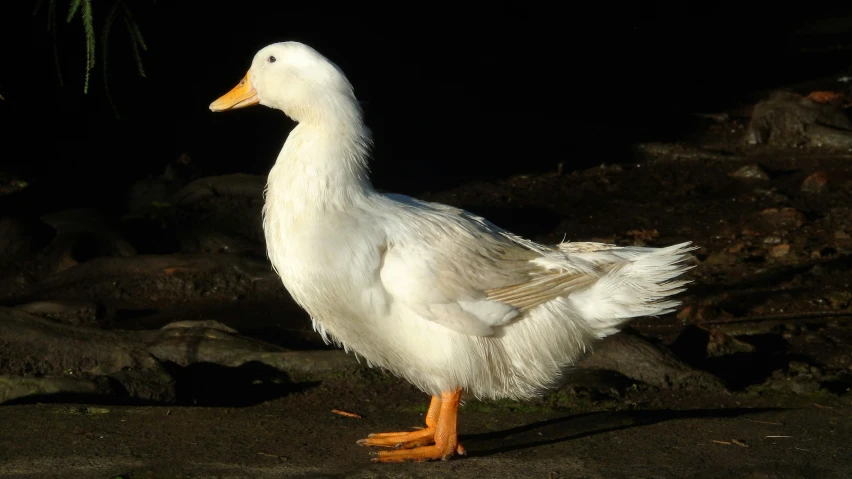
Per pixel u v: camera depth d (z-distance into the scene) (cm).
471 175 1611
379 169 1638
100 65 1662
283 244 607
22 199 1427
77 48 1641
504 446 647
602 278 612
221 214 1335
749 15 2802
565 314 608
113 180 1538
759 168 1527
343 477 586
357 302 598
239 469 598
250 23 1967
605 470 595
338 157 604
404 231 600
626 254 624
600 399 773
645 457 618
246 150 1698
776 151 1667
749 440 650
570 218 1380
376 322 606
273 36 2019
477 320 595
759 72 2220
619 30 2641
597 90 2152
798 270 1130
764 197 1421
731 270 1148
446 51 2353
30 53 1617
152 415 708
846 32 2541
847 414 707
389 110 1997
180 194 1371
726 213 1366
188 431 673
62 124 1681
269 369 852
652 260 615
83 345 858
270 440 660
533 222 1369
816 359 884
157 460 611
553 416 722
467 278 593
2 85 1590
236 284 1145
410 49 2288
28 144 1628
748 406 764
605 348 841
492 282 597
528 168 1645
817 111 1723
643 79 2227
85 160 1612
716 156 1655
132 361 839
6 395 749
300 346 941
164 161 1633
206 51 1877
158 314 1061
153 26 1744
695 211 1381
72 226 1248
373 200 616
